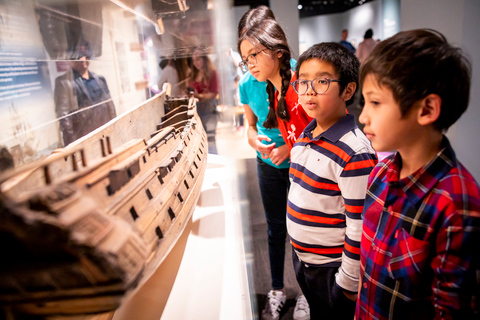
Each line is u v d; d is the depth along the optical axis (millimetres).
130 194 989
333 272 1265
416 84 697
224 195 2328
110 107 2609
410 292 837
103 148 1005
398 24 4691
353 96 1336
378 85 748
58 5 2020
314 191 1208
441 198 742
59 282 660
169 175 1359
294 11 2832
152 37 3086
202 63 3057
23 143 1617
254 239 2725
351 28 6559
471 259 703
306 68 1121
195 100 2773
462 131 2402
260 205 3254
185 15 2732
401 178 826
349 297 1179
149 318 1212
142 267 722
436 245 762
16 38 1666
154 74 3516
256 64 1428
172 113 2836
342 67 1095
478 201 705
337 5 6691
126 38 3059
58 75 2031
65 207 595
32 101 1745
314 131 1293
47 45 1932
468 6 2182
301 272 1395
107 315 1044
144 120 2234
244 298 1382
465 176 739
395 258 845
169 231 1138
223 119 2389
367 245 951
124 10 2596
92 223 627
